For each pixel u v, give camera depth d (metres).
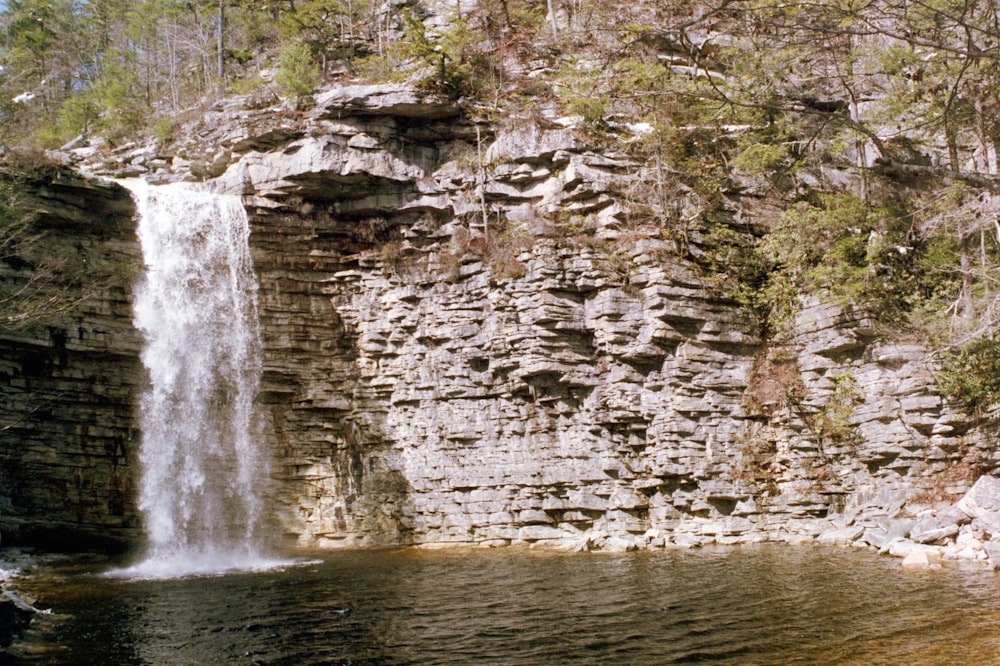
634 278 28.27
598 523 26.73
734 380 28.19
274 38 49.44
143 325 29.66
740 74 24.16
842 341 26.80
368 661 12.81
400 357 31.03
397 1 46.94
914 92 26.06
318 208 32.38
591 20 29.11
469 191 31.78
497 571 21.27
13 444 27.25
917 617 14.12
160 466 29.44
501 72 33.91
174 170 33.59
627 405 27.14
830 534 25.06
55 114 43.50
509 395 28.59
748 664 11.91
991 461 24.06
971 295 24.66
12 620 14.51
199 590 19.45
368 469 30.66
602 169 30.41
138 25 49.31
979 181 11.80
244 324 31.38
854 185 31.00
